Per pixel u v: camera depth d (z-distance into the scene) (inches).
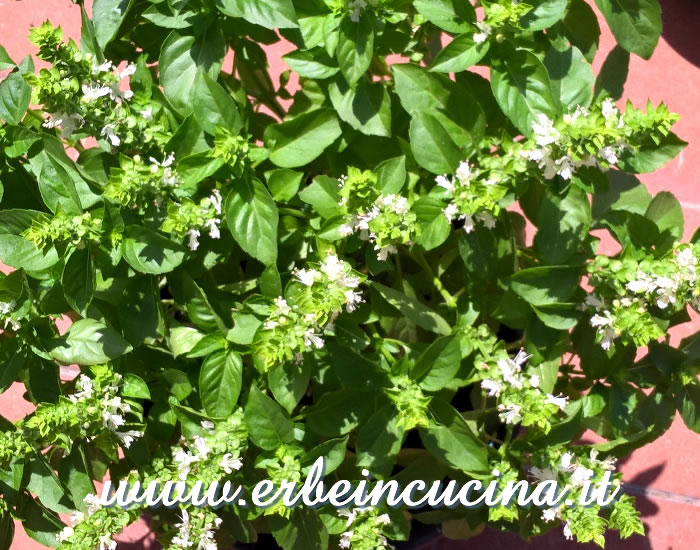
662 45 40.4
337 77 25.0
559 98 25.1
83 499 24.6
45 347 23.8
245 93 28.0
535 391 23.2
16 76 24.4
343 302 22.2
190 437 24.3
